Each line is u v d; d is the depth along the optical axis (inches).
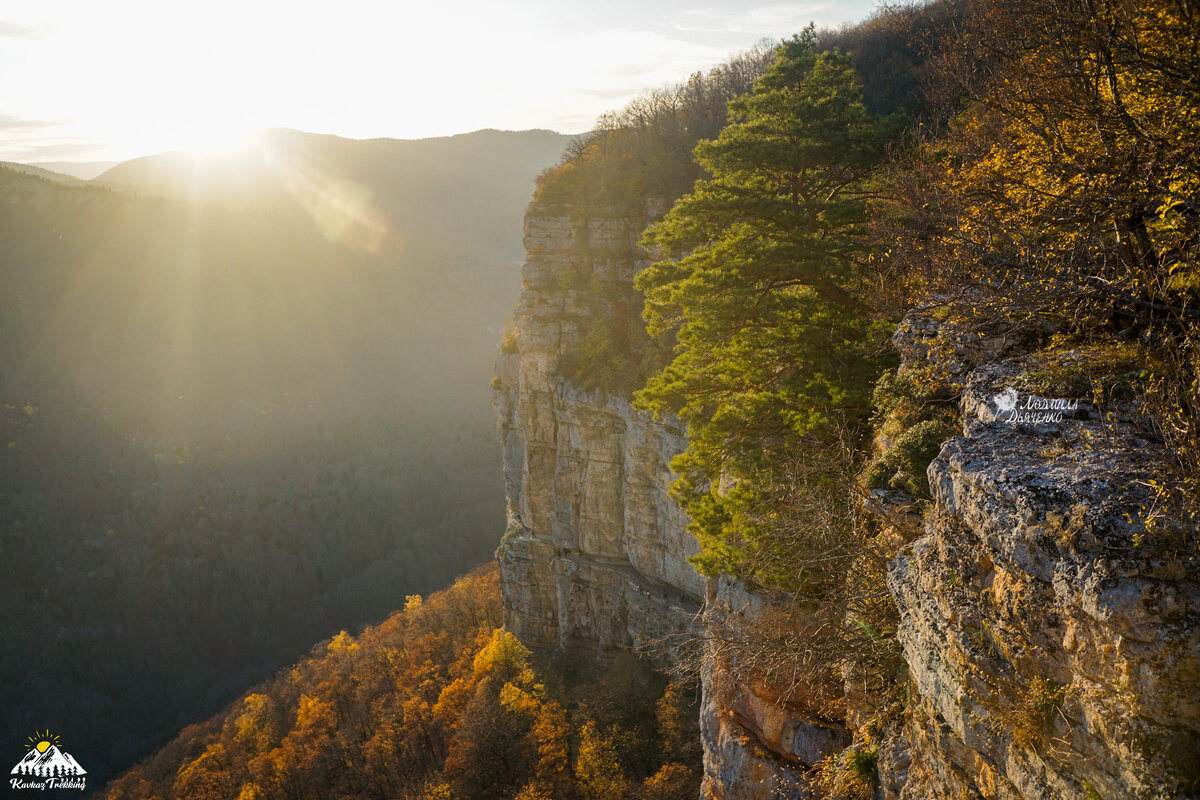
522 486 2021.4
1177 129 305.4
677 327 1573.6
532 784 1488.7
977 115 552.1
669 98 2308.1
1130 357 290.7
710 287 693.9
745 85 2438.5
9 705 4286.4
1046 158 362.6
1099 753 210.5
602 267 1852.9
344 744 2119.8
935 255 446.6
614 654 1873.8
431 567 5147.6
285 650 4589.1
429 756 1894.7
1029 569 226.8
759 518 567.2
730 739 608.7
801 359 668.7
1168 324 279.3
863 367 629.9
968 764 281.3
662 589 1710.1
